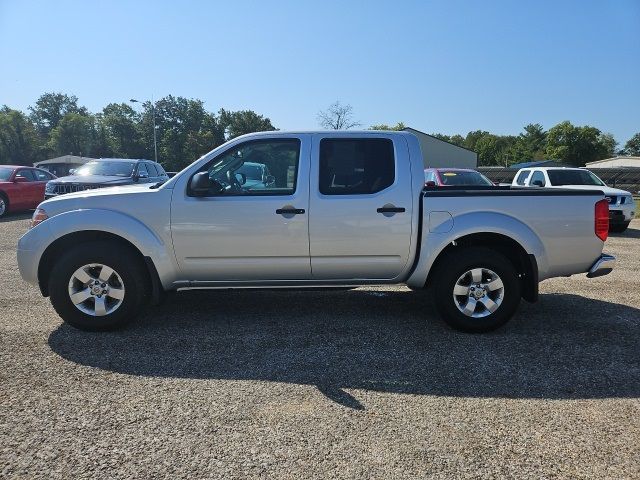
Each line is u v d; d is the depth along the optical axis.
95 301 4.52
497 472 2.56
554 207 4.61
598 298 5.98
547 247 4.63
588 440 2.86
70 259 4.44
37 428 2.94
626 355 4.14
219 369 3.81
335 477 2.50
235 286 4.74
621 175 40.38
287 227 4.54
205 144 98.94
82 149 104.94
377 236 4.59
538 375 3.74
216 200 4.51
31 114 122.12
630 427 3.01
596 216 4.67
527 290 4.74
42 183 15.98
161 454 2.69
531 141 113.38
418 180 4.62
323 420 3.06
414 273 4.69
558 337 4.56
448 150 47.53
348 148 4.64
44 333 4.56
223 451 2.72
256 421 3.04
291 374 3.73
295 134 4.66
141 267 4.61
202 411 3.16
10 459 2.64
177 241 4.54
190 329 4.71
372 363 3.94
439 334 4.62
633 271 7.69
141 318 5.02
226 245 4.55
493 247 4.88
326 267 4.66
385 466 2.60
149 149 107.06
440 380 3.65
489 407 3.25
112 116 104.50
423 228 4.57
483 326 4.60
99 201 4.55
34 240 4.50
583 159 100.81
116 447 2.75
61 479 2.48
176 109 110.19
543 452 2.74
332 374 3.74
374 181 4.61
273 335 4.56
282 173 4.61
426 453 2.72
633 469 2.59
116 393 3.40
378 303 5.65
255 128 108.81
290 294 6.03
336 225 4.55
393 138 4.68
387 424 3.02
